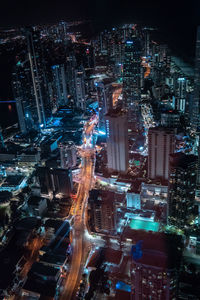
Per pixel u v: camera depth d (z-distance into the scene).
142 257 182.75
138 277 186.00
